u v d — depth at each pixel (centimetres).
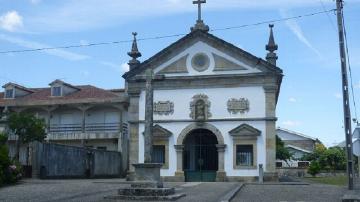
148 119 2127
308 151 8438
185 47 3722
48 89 5319
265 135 3488
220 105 3597
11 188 2450
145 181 2011
